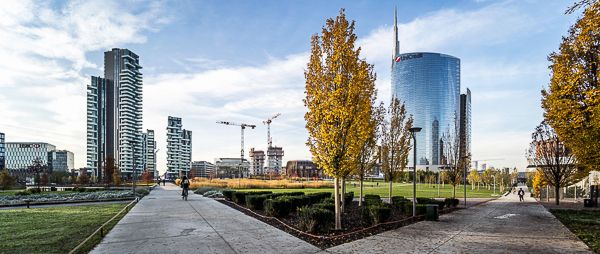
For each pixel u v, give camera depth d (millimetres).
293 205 15156
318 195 19203
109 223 12469
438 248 8664
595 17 8500
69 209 18297
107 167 65750
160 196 30062
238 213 15773
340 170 10914
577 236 10523
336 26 11328
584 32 9219
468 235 10555
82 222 12734
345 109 10586
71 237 9703
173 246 8641
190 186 48125
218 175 145375
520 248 8734
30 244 8727
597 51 12023
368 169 18469
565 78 13383
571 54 13805
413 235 10453
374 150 18422
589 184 32781
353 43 11445
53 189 44125
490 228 12047
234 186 48688
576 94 13375
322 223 10609
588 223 13695
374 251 8289
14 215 15227
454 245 9039
